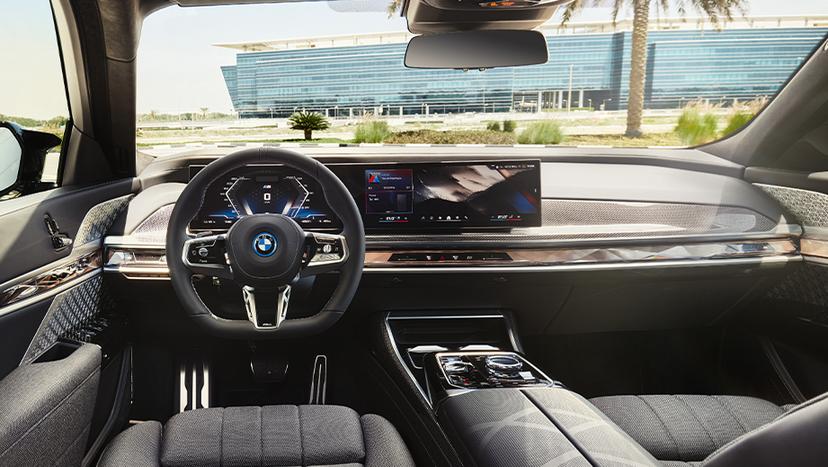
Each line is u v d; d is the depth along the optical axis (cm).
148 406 212
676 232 202
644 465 98
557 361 242
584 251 199
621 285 207
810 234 198
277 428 137
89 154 201
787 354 210
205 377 217
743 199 218
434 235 201
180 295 158
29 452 114
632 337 244
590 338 242
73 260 171
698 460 142
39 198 161
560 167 245
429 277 198
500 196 202
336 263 161
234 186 179
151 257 191
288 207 181
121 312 206
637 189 225
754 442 60
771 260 200
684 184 229
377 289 203
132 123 206
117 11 176
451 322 210
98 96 196
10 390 121
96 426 181
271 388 221
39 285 152
